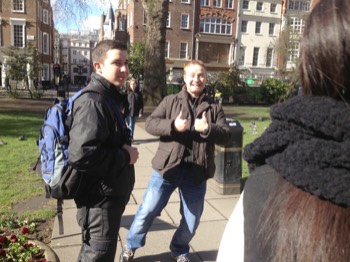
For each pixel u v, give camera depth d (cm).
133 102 1058
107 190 240
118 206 247
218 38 5022
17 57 2697
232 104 3042
